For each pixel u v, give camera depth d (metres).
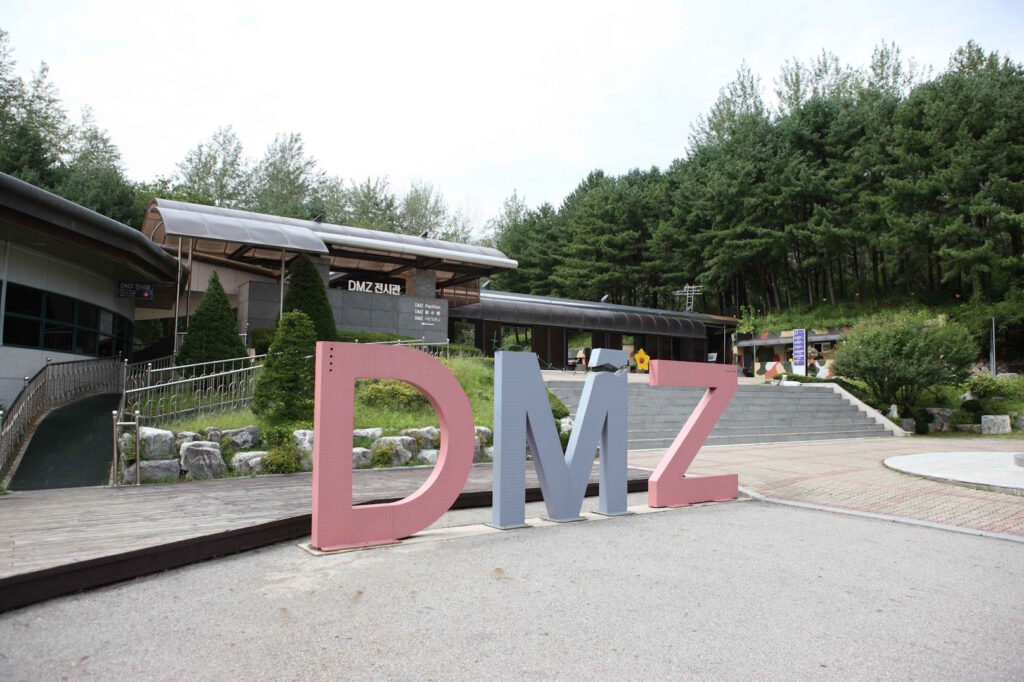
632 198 46.09
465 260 22.08
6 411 10.02
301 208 45.03
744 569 5.63
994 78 32.31
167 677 3.35
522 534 6.87
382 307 20.05
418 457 11.20
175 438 9.27
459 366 15.84
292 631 4.03
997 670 3.62
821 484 10.38
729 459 13.66
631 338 34.81
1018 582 5.41
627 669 3.55
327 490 6.00
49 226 12.12
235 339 13.86
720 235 38.03
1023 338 29.89
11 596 4.32
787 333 34.19
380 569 5.44
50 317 13.93
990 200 29.77
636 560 5.87
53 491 8.03
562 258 47.38
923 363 20.53
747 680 3.44
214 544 5.66
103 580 4.86
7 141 32.47
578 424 7.81
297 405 10.60
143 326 30.31
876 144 34.16
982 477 10.15
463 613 4.41
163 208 16.59
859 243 36.94
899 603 4.79
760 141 39.16
